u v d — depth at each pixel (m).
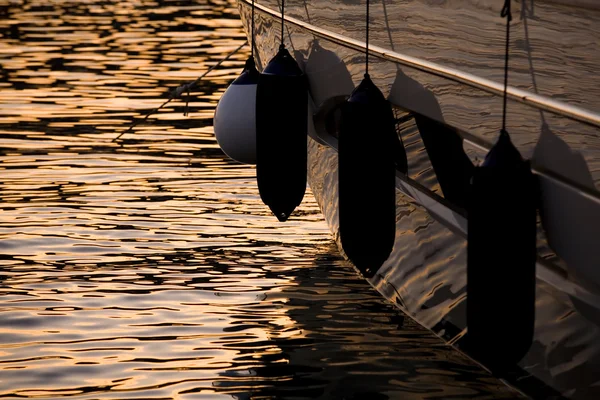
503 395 11.24
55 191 20.12
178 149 24.14
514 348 8.81
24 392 11.29
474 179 8.70
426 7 10.58
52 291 14.59
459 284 11.13
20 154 23.34
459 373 11.87
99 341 12.78
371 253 11.61
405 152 11.94
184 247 16.77
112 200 19.55
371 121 11.20
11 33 45.62
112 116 28.03
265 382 11.62
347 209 11.55
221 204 19.47
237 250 16.67
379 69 11.93
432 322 12.01
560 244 8.61
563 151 8.41
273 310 13.97
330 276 15.41
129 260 16.03
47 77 34.28
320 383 11.59
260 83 13.70
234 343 12.77
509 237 8.55
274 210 14.20
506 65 8.55
